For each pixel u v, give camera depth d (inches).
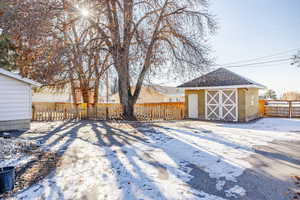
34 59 497.0
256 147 258.7
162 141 295.9
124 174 170.9
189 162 202.7
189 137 323.0
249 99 572.7
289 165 192.5
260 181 157.1
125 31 497.4
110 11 500.1
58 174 170.2
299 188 144.8
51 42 470.6
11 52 552.1
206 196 133.5
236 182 155.7
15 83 376.5
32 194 135.9
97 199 129.4
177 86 643.5
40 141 292.0
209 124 482.6
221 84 565.3
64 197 132.1
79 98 832.9
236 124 482.6
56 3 454.9
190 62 529.7
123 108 571.8
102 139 309.4
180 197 132.0
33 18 414.9
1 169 148.1
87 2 455.8
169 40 535.8
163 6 525.0
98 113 567.8
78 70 502.9
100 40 526.6
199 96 614.2
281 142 286.7
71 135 340.5
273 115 667.4
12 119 372.8
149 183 153.3
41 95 1111.6
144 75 554.3
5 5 430.0
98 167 187.2
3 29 480.1
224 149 250.4
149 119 582.6
